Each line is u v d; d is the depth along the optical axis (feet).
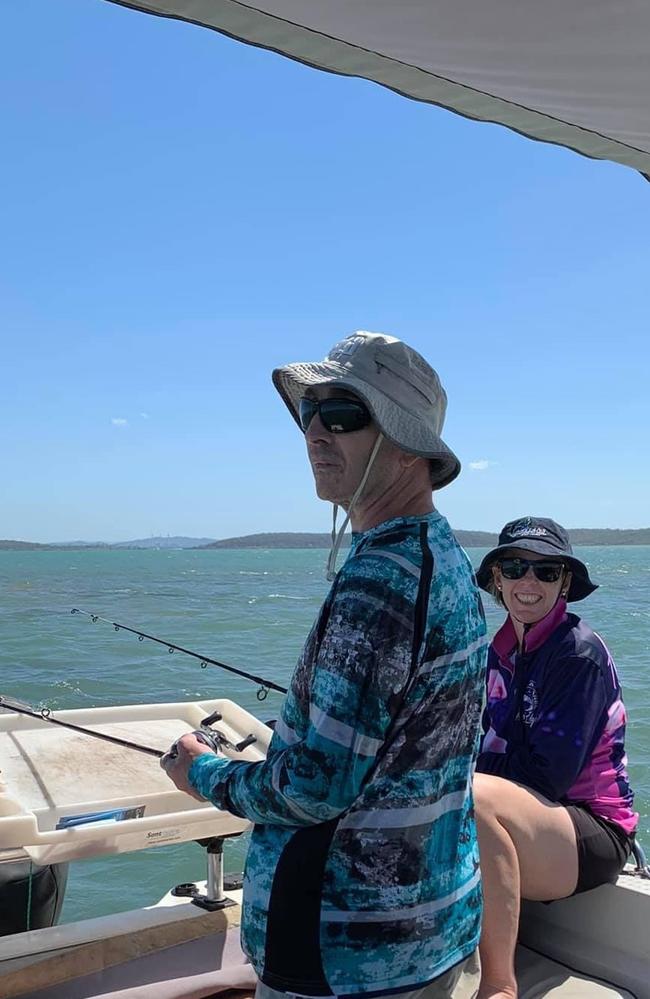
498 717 8.57
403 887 4.80
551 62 6.30
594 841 7.79
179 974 7.27
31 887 7.89
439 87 6.82
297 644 51.98
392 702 4.68
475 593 5.28
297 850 4.87
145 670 40.88
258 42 6.11
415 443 5.13
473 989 5.42
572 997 7.27
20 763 8.13
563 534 8.78
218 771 5.41
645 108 7.00
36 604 86.38
